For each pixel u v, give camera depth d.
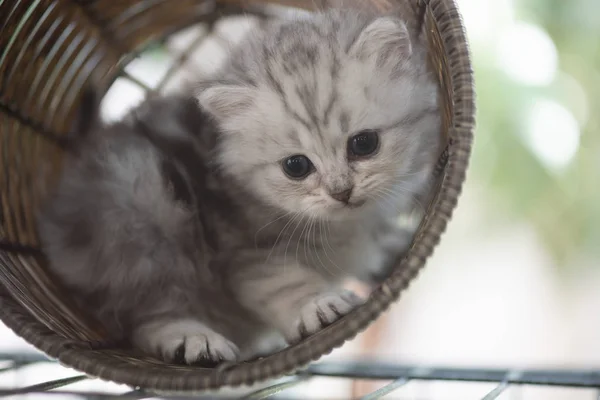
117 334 0.35
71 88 0.40
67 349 0.31
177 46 0.42
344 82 0.35
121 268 0.36
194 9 0.42
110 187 0.37
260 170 0.36
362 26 0.36
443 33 0.31
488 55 0.53
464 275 0.62
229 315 0.37
